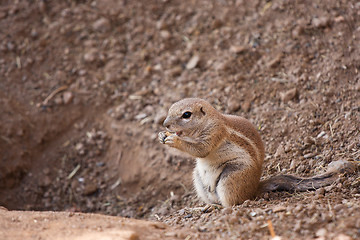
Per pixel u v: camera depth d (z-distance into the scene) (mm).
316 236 6449
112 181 12648
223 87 12820
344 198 7977
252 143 9172
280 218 7125
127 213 11688
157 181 12008
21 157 13047
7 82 13898
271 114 11609
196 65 13688
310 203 7738
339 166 8914
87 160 13070
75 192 12609
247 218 7426
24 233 6633
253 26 13914
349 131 10094
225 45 13891
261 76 12695
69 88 13984
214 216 8117
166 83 13664
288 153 10438
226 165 9117
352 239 6141
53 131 13469
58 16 15188
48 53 14508
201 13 14844
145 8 15266
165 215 10844
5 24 14930
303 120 11000
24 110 13531
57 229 6797
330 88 11281
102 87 13953
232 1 14742
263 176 10094
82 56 14484
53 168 13070
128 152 12812
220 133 8914
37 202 12641
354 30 11945
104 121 13516
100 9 15352
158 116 12797
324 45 12305
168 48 14461
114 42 14695
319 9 13023
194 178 9977
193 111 8836
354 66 11242
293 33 12969
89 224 7066
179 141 8883
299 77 12008
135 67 14250
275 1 14023
